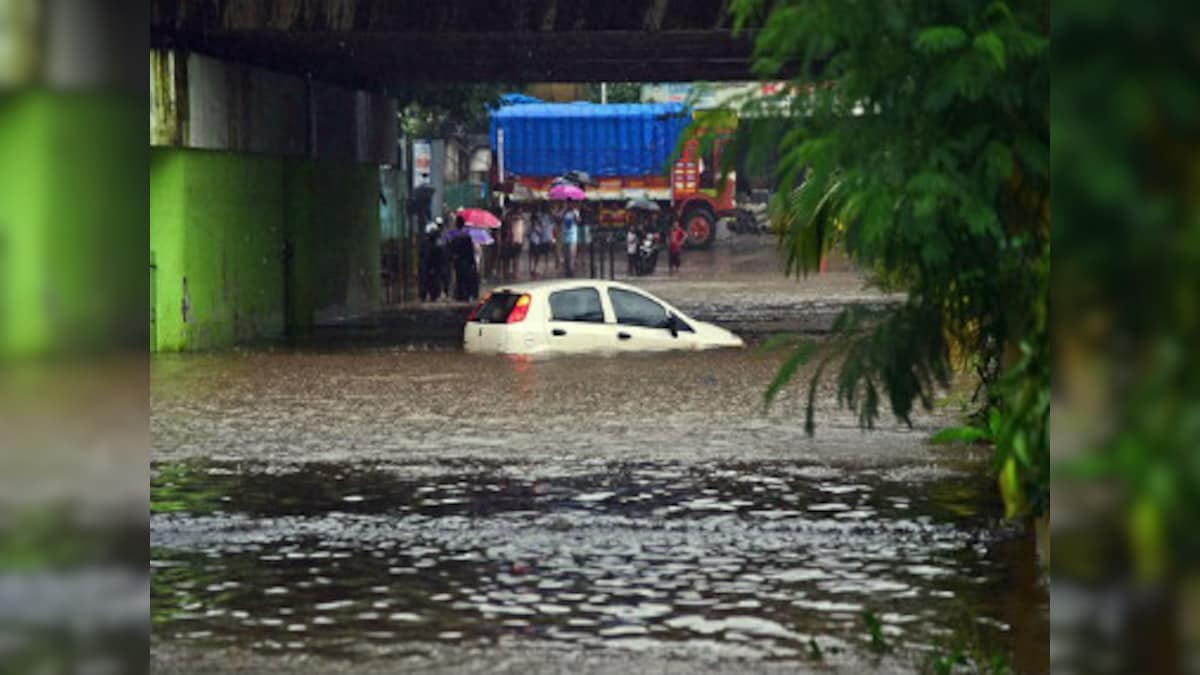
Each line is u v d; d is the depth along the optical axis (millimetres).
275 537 12516
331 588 10508
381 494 14758
